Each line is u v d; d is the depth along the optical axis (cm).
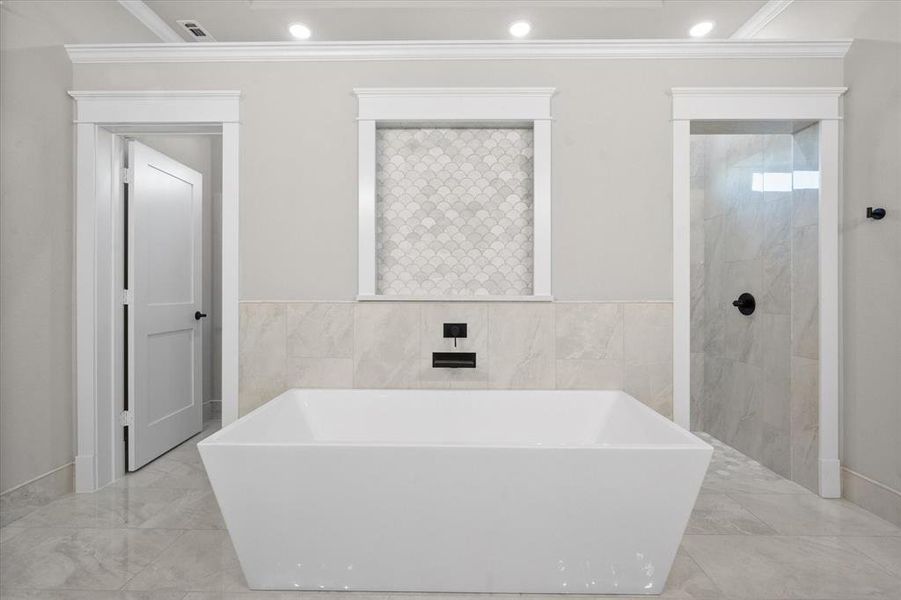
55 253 241
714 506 235
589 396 243
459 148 261
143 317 284
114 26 271
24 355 226
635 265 250
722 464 294
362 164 250
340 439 242
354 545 167
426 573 168
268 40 303
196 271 346
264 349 252
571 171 251
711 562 186
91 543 200
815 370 250
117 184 268
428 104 249
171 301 316
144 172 286
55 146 241
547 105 248
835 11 244
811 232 252
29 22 227
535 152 249
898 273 213
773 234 281
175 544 199
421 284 261
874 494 225
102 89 253
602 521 163
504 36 294
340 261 252
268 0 270
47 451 237
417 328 251
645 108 250
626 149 250
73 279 252
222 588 171
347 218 252
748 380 307
